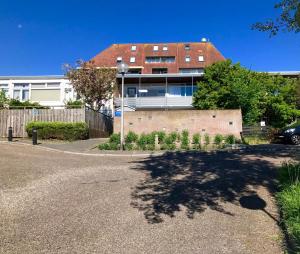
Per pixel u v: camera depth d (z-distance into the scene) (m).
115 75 33.97
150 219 7.78
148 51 53.38
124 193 9.73
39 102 39.22
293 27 10.36
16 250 6.20
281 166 11.92
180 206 8.62
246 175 11.44
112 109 36.69
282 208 7.77
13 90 39.97
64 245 6.45
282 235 6.73
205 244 6.51
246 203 8.30
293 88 33.34
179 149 19.95
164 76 35.81
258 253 6.11
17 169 12.29
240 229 7.18
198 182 10.84
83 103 32.66
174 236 6.88
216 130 24.06
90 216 7.94
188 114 24.44
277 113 32.56
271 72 38.72
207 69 32.84
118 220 7.71
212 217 7.87
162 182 10.94
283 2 9.91
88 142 22.89
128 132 23.64
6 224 7.35
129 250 6.27
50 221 7.61
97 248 6.35
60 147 20.12
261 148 18.23
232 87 29.52
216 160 14.50
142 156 17.30
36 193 9.55
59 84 39.34
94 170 12.88
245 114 29.39
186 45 54.53
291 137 21.66
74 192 9.80
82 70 33.22
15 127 26.09
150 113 24.81
